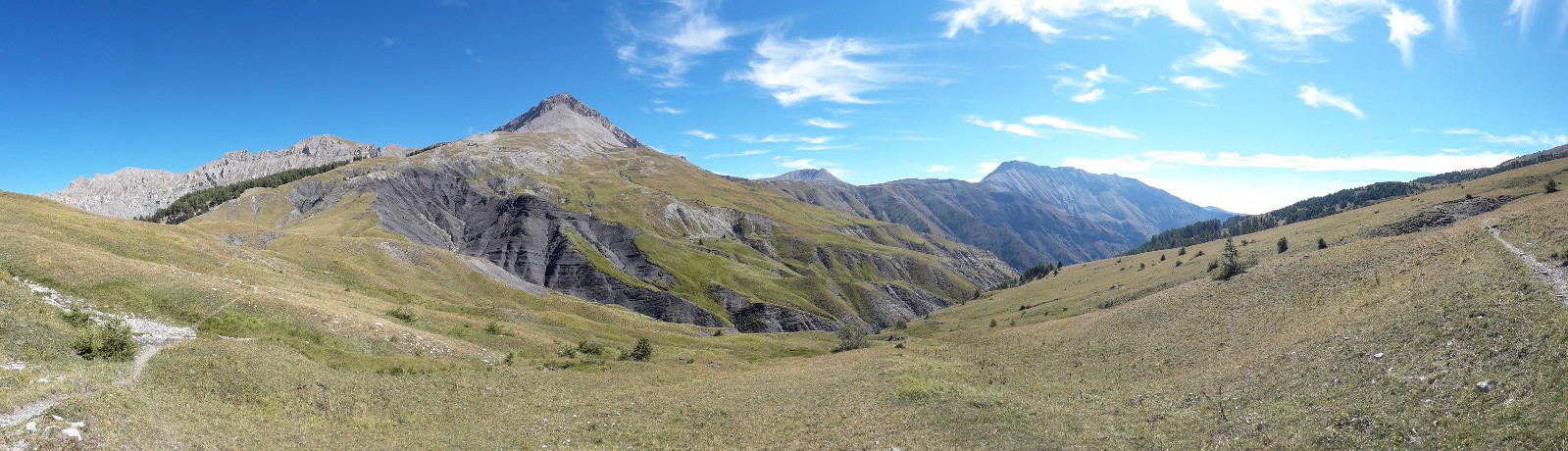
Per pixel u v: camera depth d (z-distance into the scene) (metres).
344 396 38.12
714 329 118.38
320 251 109.62
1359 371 34.28
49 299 42.47
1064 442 34.94
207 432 27.12
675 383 56.59
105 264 52.19
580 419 42.81
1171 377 47.53
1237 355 48.25
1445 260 53.44
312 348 46.44
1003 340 84.50
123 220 85.19
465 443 35.41
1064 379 54.59
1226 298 72.38
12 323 34.75
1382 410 28.59
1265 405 34.28
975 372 61.41
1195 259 147.50
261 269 78.94
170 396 30.42
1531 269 40.50
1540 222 54.97
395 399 40.22
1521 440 22.34
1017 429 37.84
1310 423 29.91
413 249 125.88
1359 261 65.94
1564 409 22.72
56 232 65.38
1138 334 68.00
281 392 35.53
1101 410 41.56
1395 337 36.84
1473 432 24.14
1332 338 41.56
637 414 44.72
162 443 23.89
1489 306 35.44
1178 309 75.06
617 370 60.22
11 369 29.08
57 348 34.22
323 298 68.81
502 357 59.97
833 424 42.19
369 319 57.19
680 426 41.97
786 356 91.75
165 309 48.41
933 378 55.09
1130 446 33.03
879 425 41.19
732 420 43.97
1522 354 28.22
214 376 34.47
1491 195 134.25
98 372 31.77
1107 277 169.50
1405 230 125.19
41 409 23.86
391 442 33.25
